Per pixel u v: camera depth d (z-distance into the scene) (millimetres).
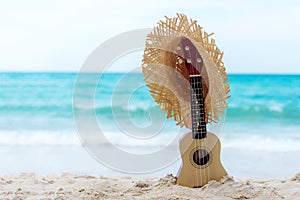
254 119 11359
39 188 3943
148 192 3684
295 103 13438
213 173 3818
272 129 9766
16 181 4273
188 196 3510
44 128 10031
